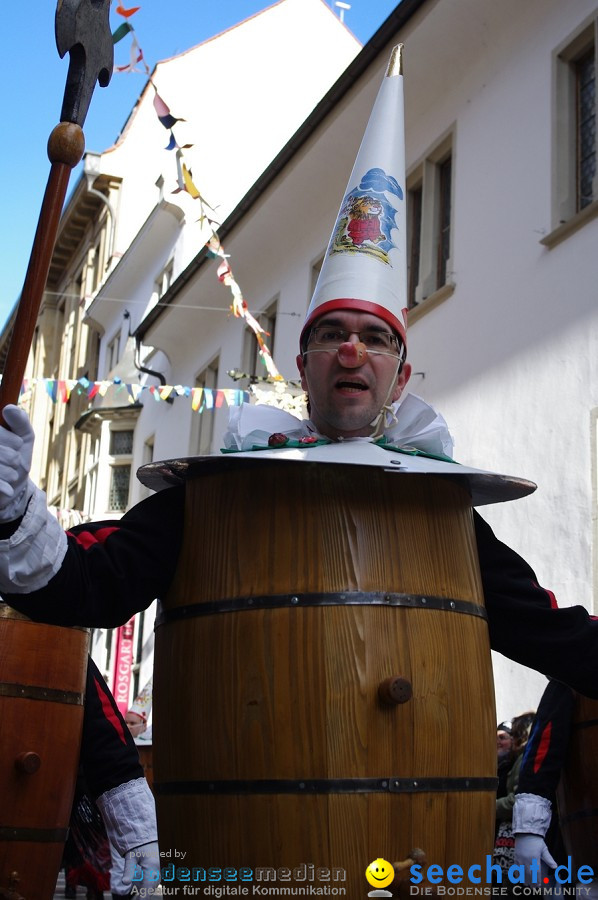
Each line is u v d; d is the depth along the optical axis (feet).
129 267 72.38
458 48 33.65
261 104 69.62
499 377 29.43
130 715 26.63
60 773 10.20
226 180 67.26
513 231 30.01
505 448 28.55
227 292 52.70
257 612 6.43
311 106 71.15
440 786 6.32
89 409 72.18
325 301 7.63
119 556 6.63
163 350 61.87
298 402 37.40
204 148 67.26
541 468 27.02
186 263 63.52
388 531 6.60
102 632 63.57
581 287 26.81
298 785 6.13
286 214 46.01
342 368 7.34
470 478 7.25
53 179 5.83
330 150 41.09
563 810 11.01
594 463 25.36
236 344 52.42
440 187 35.78
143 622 62.75
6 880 9.80
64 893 21.49
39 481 98.02
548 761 11.05
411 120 37.04
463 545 6.95
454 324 31.96
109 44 6.17
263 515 6.61
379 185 8.03
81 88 5.92
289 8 71.72
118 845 10.51
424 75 35.27
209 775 6.36
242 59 69.82
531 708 25.63
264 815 6.15
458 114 34.06
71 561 6.31
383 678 6.30
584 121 28.91
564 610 7.36
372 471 6.66
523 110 30.68
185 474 7.14
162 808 6.69
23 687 10.09
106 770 10.62
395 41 34.53
